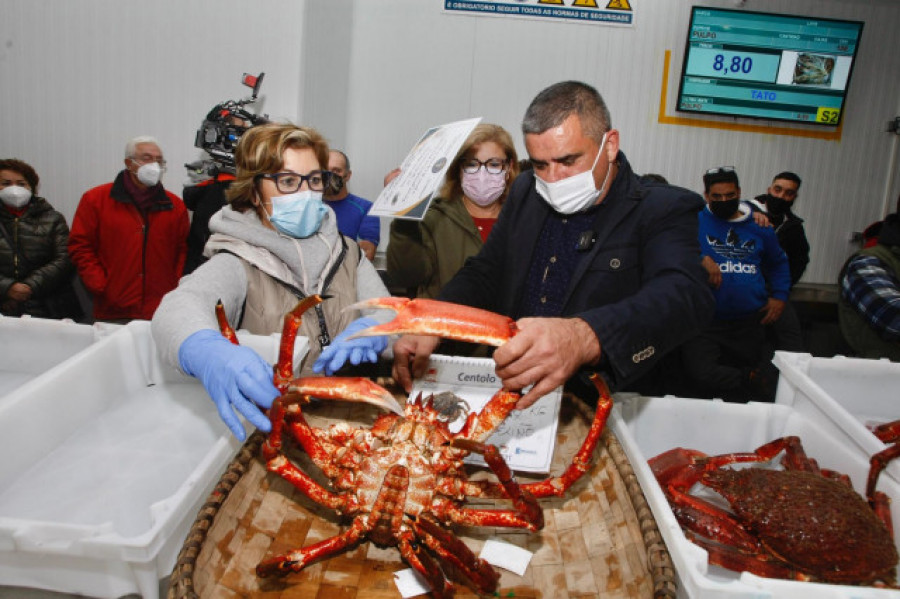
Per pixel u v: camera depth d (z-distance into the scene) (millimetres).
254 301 1492
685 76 3758
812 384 1455
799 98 3797
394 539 1023
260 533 1067
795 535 1053
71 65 3475
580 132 1318
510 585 1035
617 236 1462
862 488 1262
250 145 1429
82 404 1308
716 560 1080
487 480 1215
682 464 1288
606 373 1164
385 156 3959
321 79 3686
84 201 3076
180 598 817
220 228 1479
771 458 1349
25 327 1602
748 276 2926
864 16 3752
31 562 920
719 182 2865
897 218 2125
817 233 4070
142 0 3418
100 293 3133
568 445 1360
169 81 3514
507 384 1034
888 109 3896
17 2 3387
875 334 2156
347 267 1637
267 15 3436
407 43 3789
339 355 1383
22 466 1146
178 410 1398
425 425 1098
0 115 3521
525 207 1632
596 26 3752
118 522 1041
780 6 3715
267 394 1063
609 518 1119
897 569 1121
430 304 1000
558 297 1542
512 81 3838
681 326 1228
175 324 1213
